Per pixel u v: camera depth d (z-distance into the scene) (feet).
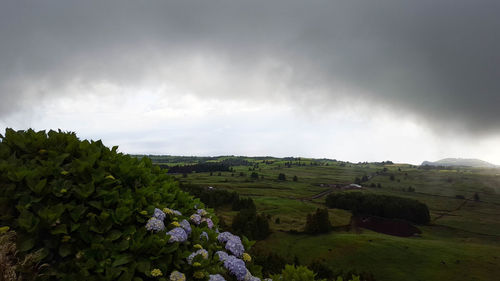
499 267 250.98
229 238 16.25
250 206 429.79
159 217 14.07
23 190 12.87
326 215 357.61
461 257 271.90
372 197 502.79
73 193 13.26
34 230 11.66
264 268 130.00
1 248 10.90
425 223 458.09
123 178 15.40
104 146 17.13
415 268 253.03
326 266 199.31
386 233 397.19
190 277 13.03
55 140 15.75
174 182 19.02
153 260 12.51
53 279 11.39
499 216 523.29
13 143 14.76
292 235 339.57
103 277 11.38
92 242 12.27
